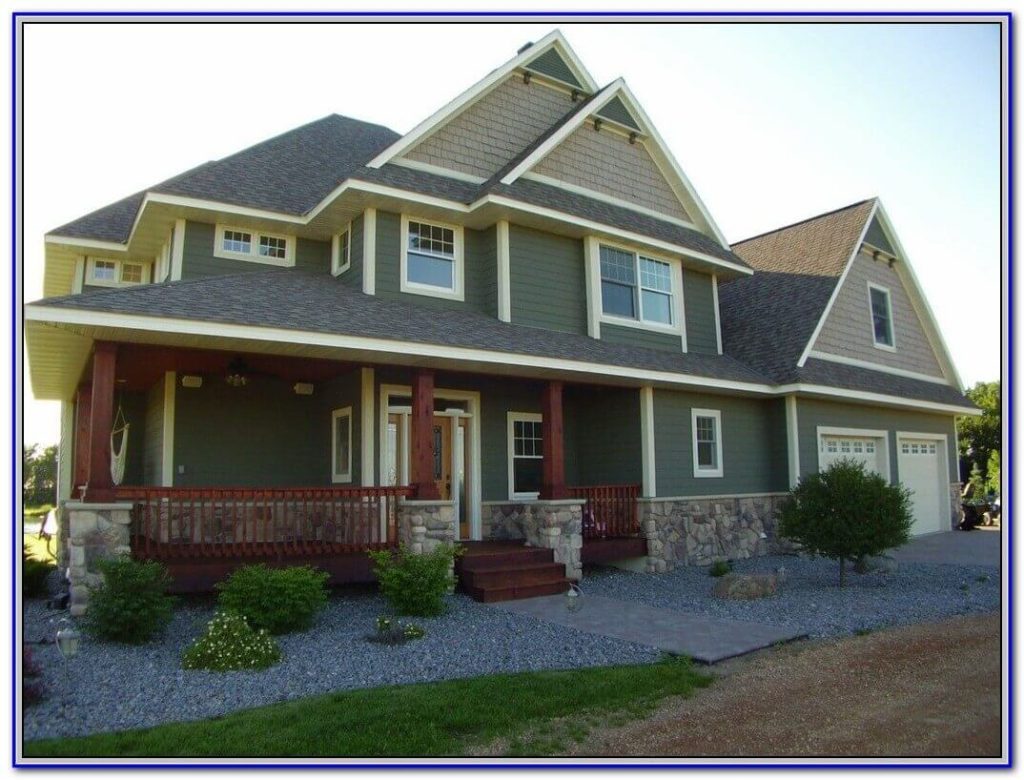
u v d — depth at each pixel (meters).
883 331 19.36
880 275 19.50
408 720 5.44
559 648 7.58
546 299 13.21
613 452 14.09
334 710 5.60
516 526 12.83
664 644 7.72
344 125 17.73
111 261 14.62
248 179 13.50
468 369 10.99
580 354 11.96
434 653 7.31
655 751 4.97
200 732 5.17
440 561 9.28
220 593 8.49
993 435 29.75
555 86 14.89
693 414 14.45
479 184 13.35
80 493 12.79
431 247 12.66
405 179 12.05
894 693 6.20
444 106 12.80
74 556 8.09
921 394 18.88
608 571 13.17
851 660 7.25
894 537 11.20
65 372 11.97
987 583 11.77
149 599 7.50
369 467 11.23
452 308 12.64
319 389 12.90
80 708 5.60
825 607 9.78
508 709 5.71
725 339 17.66
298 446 12.53
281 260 13.41
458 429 12.79
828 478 11.77
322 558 9.55
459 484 12.66
